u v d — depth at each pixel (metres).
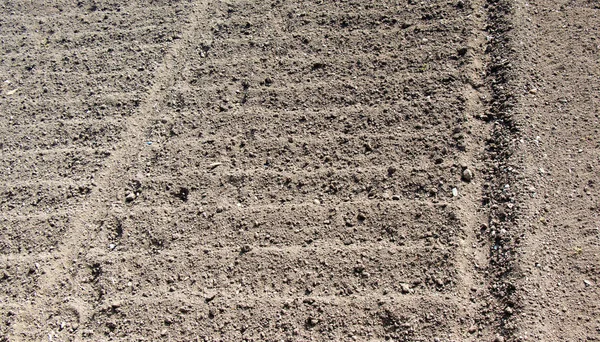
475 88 3.18
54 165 3.23
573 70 3.14
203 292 2.80
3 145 3.33
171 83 3.41
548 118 3.02
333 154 3.08
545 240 2.74
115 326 2.77
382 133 3.11
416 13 3.49
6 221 3.09
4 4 3.99
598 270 2.66
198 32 3.60
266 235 2.90
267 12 3.63
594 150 2.92
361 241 2.85
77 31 3.75
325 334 2.68
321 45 3.44
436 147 3.03
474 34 3.34
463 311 2.67
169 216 3.00
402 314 2.68
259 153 3.12
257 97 3.30
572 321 2.58
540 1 3.41
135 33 3.67
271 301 2.76
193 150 3.17
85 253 2.96
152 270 2.88
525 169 2.90
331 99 3.24
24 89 3.53
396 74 3.27
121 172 3.16
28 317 2.84
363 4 3.58
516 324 2.59
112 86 3.46
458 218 2.84
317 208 2.95
